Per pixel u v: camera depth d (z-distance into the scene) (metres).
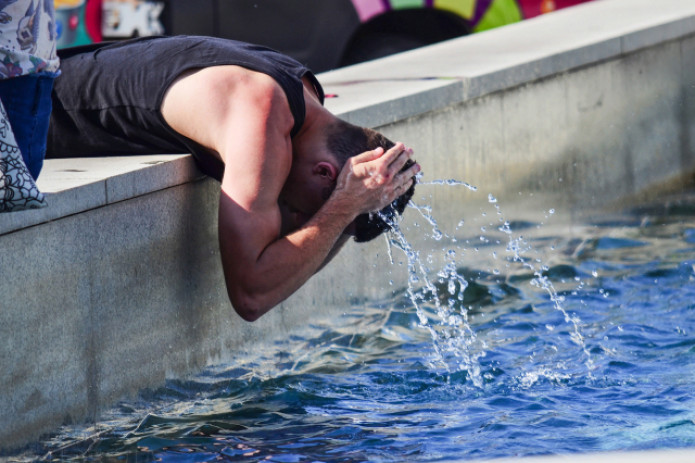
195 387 9.12
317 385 9.45
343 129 9.01
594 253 14.12
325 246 8.62
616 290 12.40
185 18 18.91
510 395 8.95
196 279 9.16
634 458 4.41
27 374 7.22
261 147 8.40
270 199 8.46
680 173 17.12
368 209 8.77
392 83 13.14
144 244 8.45
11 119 7.54
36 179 7.85
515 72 13.87
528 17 20.64
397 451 7.62
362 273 11.51
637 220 16.06
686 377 9.22
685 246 14.37
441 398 8.97
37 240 7.27
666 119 16.73
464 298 12.41
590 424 8.12
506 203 13.77
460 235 13.02
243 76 8.67
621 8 18.78
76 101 9.25
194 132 8.73
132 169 8.34
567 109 14.79
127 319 8.26
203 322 9.25
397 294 12.02
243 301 8.55
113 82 9.12
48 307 7.40
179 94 8.77
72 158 9.22
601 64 15.39
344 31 19.83
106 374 8.05
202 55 8.94
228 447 7.79
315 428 8.23
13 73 7.37
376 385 9.41
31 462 7.29
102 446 7.84
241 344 9.75
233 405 8.92
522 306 11.97
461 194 13.01
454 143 12.89
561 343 10.44
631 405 8.54
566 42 15.46
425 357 10.26
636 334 10.60
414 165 9.03
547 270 13.30
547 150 14.46
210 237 9.35
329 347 10.71
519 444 7.71
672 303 11.76
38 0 7.56
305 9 19.53
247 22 19.31
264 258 8.41
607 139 15.55
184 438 8.03
